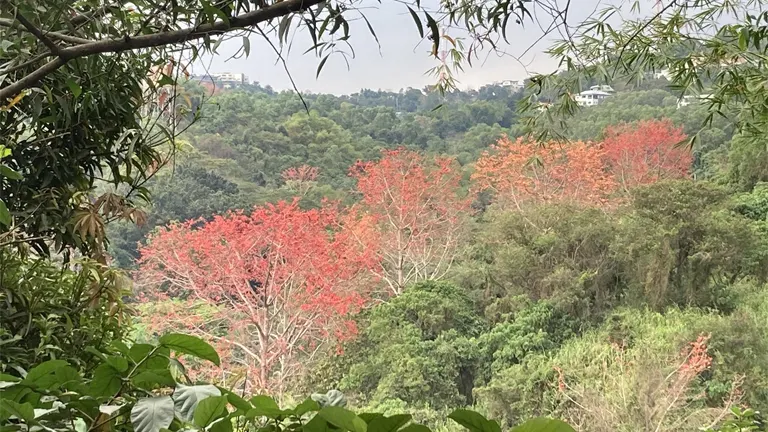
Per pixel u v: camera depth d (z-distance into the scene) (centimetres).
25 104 177
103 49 112
